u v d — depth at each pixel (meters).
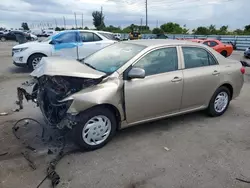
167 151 3.47
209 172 3.02
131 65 3.55
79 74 3.16
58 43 8.98
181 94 4.05
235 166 3.16
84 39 9.27
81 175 2.87
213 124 4.46
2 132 3.87
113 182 2.77
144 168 3.05
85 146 3.34
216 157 3.36
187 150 3.52
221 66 4.61
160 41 4.17
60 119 3.37
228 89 4.83
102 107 3.37
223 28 37.97
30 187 2.64
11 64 11.07
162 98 3.83
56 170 2.95
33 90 3.92
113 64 3.68
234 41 24.20
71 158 3.21
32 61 8.88
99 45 9.37
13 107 5.03
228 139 3.90
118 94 3.40
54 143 3.57
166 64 3.90
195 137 3.93
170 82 3.85
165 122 4.49
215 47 15.70
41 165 3.03
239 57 16.52
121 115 3.52
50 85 3.49
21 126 4.09
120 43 4.38
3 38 32.19
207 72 4.33
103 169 3.00
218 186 2.77
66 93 3.24
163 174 2.95
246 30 35.81
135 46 3.96
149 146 3.60
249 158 3.36
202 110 4.79
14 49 8.93
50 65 3.41
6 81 7.55
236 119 4.73
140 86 3.55
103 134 3.47
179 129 4.21
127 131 4.06
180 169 3.05
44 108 3.59
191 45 4.27
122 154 3.35
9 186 2.64
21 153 3.28
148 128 4.21
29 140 3.64
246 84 7.72
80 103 3.12
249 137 3.99
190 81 4.10
